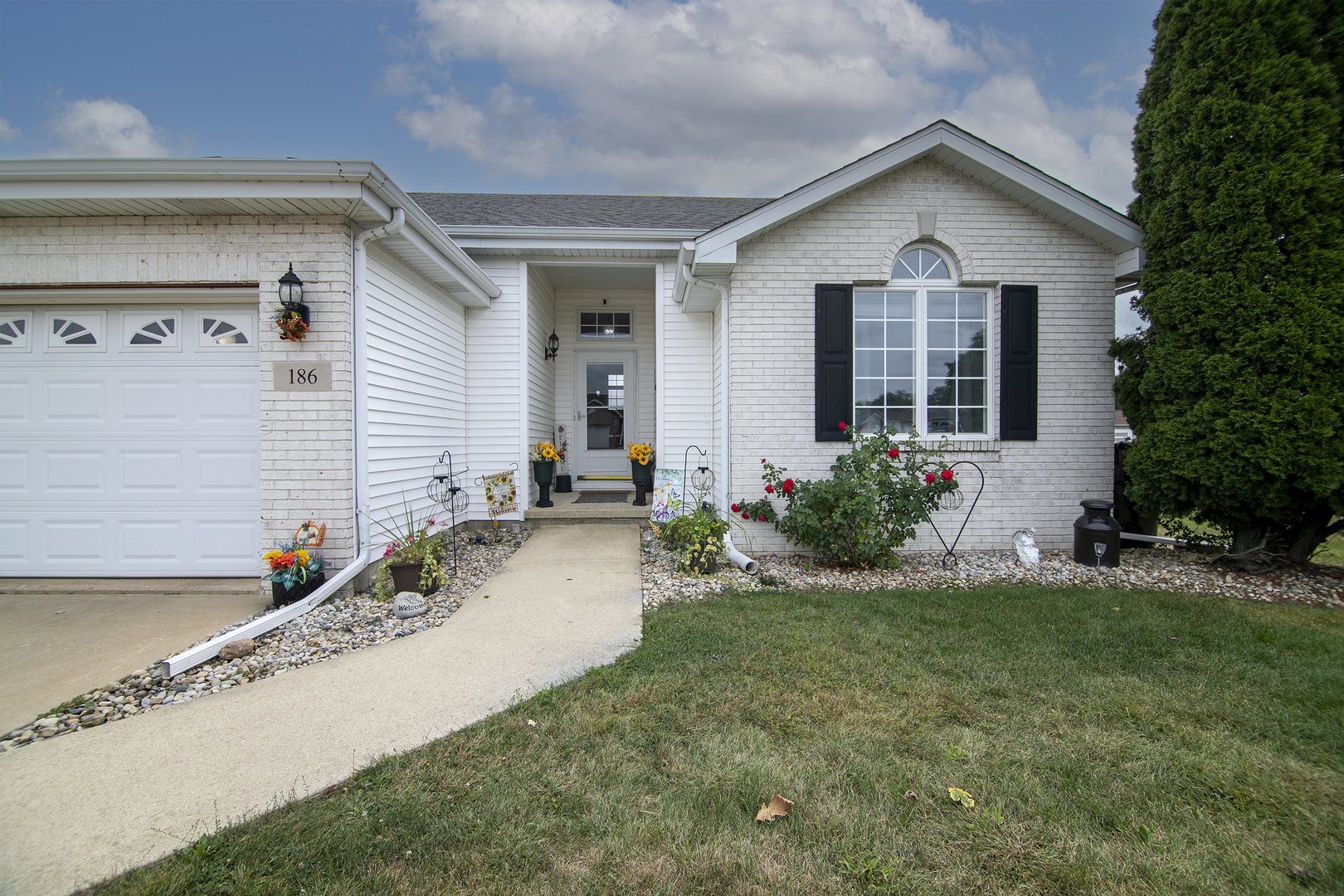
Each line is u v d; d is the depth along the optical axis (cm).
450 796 214
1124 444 674
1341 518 545
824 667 329
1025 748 245
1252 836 195
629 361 1069
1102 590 502
